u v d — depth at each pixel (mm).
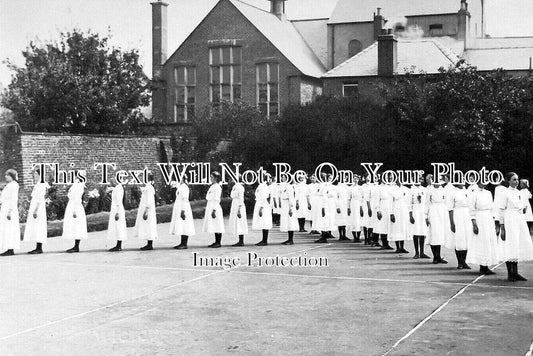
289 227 20766
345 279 14266
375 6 50875
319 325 10180
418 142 30953
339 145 32406
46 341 9359
